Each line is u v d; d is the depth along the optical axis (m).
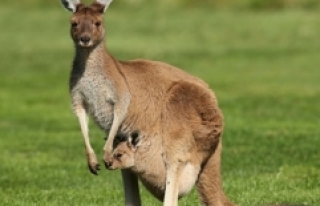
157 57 74.81
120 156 23.23
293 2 104.38
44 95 57.94
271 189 28.75
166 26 93.88
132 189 24.17
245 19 97.31
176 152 23.30
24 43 84.56
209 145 23.48
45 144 40.41
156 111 23.59
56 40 86.19
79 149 39.03
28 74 67.69
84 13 23.86
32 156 37.44
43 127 45.81
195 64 71.25
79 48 23.58
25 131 44.44
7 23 97.62
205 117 23.38
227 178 30.92
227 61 72.62
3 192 30.03
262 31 89.25
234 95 55.78
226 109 49.72
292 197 27.30
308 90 57.12
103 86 23.53
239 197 27.59
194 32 90.06
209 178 23.86
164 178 23.59
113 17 100.31
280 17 97.06
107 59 23.66
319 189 28.62
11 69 70.19
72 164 35.34
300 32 87.31
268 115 47.09
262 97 54.59
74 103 24.00
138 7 107.19
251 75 65.00
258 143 38.09
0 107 53.00
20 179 32.47
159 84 23.77
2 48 81.69
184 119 23.36
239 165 33.44
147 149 23.58
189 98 23.45
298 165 32.91
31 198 28.53
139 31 90.88
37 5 110.00
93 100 23.70
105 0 24.50
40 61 74.31
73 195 28.66
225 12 103.38
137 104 23.64
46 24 96.81
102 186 30.58
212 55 76.12
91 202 27.50
